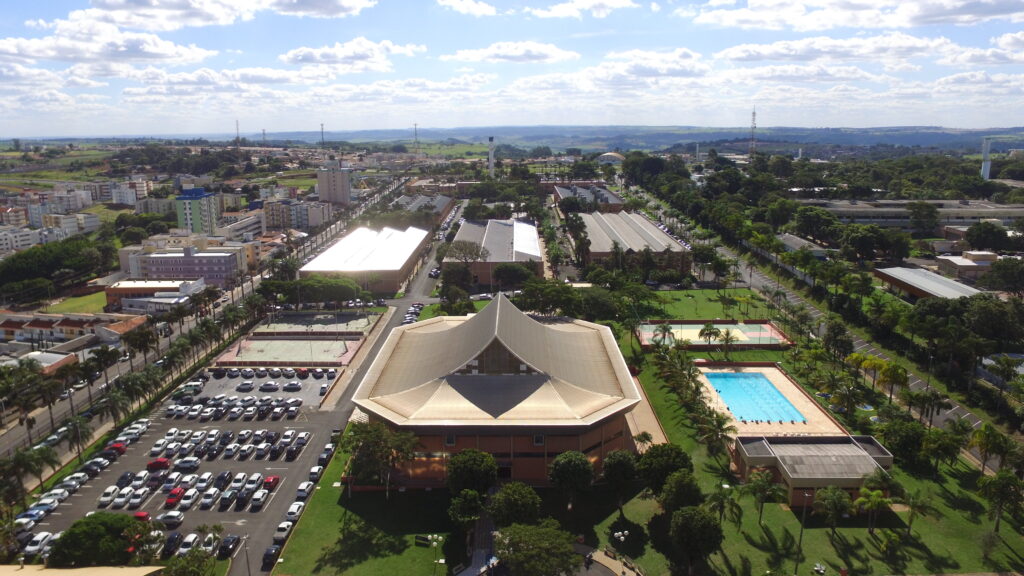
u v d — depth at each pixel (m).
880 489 126.25
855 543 120.25
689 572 111.88
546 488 139.88
